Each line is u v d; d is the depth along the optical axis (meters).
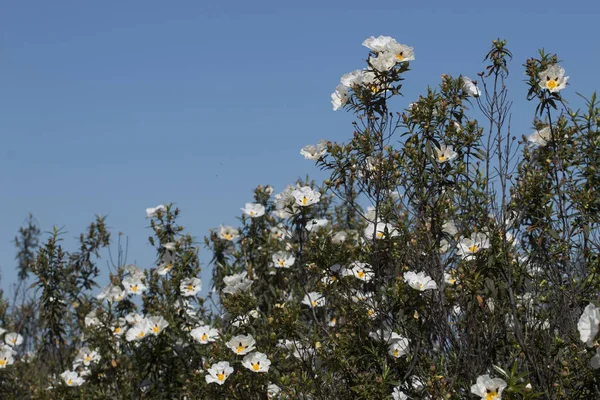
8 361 7.58
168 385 6.57
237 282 5.89
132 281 7.54
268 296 6.85
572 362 4.18
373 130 4.95
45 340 7.87
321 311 6.07
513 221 4.87
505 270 4.41
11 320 8.91
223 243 7.56
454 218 4.88
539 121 5.24
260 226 7.74
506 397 3.65
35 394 6.89
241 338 5.36
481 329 4.46
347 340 4.92
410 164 4.88
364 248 5.26
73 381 6.88
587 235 4.62
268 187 7.93
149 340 6.61
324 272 5.30
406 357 4.64
